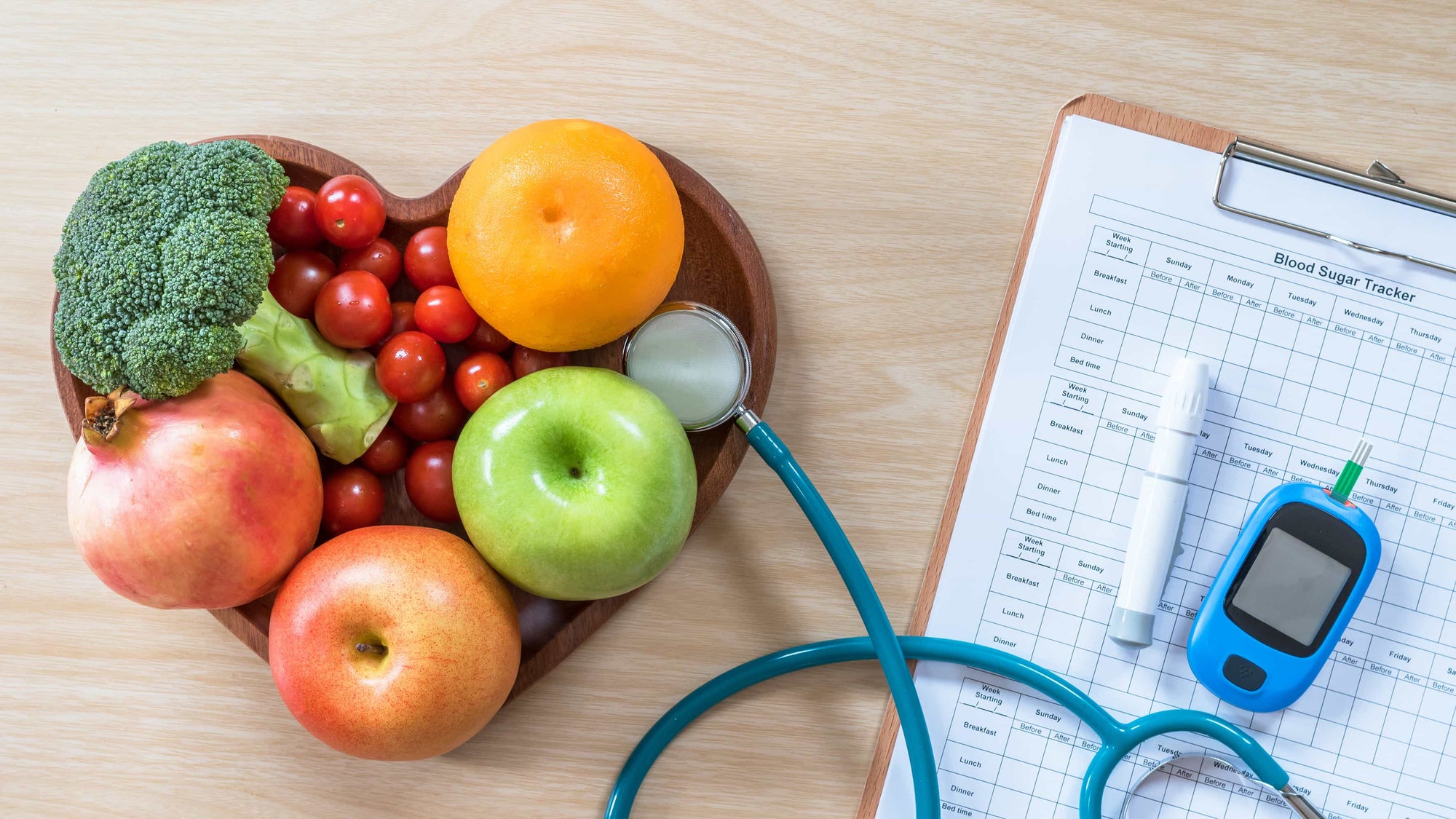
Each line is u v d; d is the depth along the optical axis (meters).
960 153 0.70
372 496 0.62
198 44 0.69
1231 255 0.68
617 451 0.54
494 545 0.55
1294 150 0.70
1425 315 0.68
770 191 0.69
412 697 0.53
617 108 0.69
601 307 0.57
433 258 0.62
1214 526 0.68
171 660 0.69
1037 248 0.68
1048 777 0.67
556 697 0.68
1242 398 0.68
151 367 0.52
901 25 0.70
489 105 0.69
